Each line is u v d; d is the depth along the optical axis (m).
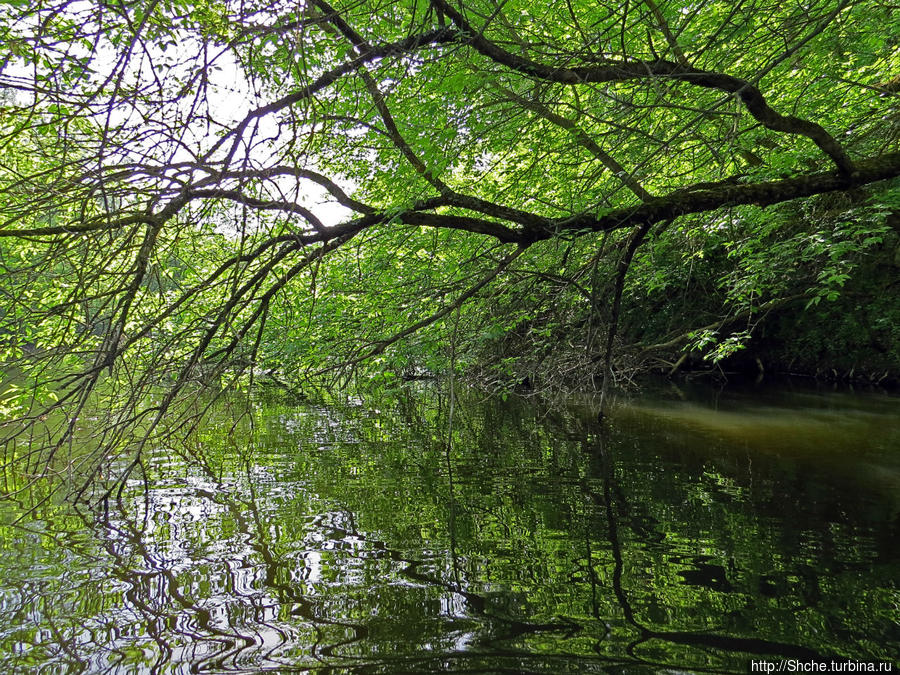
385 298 7.36
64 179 3.82
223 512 5.73
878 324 13.05
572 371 12.13
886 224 7.02
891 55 7.03
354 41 4.75
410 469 7.23
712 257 13.95
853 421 9.38
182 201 4.27
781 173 6.52
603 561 4.45
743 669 3.11
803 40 3.80
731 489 6.04
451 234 7.56
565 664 3.18
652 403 11.73
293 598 3.96
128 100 3.33
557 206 6.87
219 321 5.05
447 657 3.27
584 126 6.16
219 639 3.46
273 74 4.28
